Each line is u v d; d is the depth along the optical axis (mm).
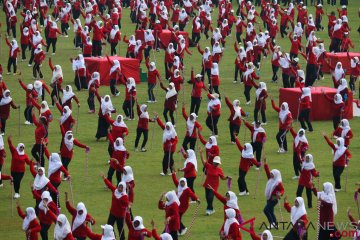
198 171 113125
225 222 84438
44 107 123938
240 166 104000
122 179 95562
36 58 159250
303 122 131375
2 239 91875
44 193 88688
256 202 102500
